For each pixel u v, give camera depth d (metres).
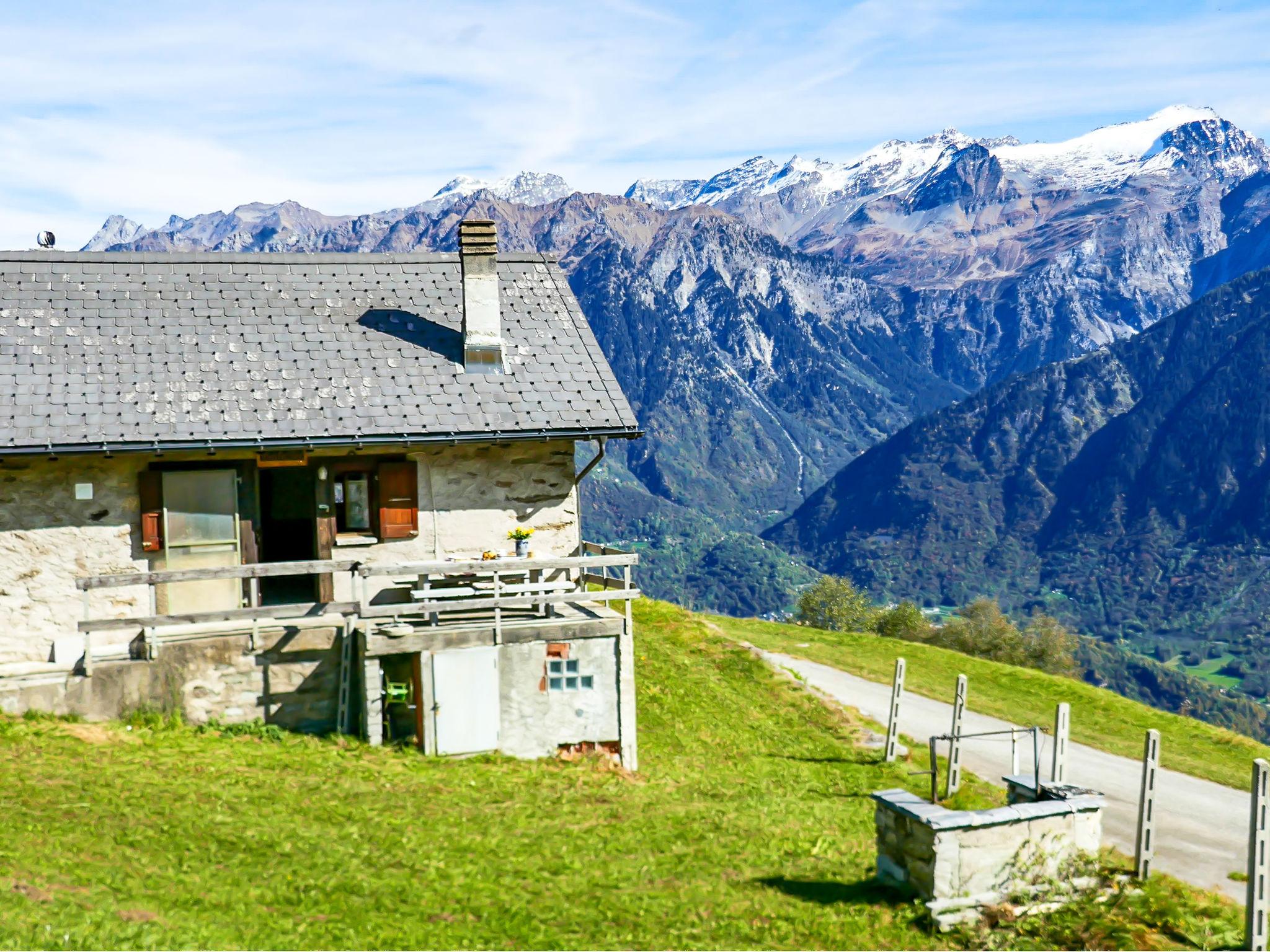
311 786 16.16
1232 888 18.05
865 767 23.64
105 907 11.11
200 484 20.38
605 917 12.61
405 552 21.50
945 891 12.91
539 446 22.16
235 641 18.56
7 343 20.19
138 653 18.41
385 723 18.77
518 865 13.95
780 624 47.00
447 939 11.60
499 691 18.95
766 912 13.05
